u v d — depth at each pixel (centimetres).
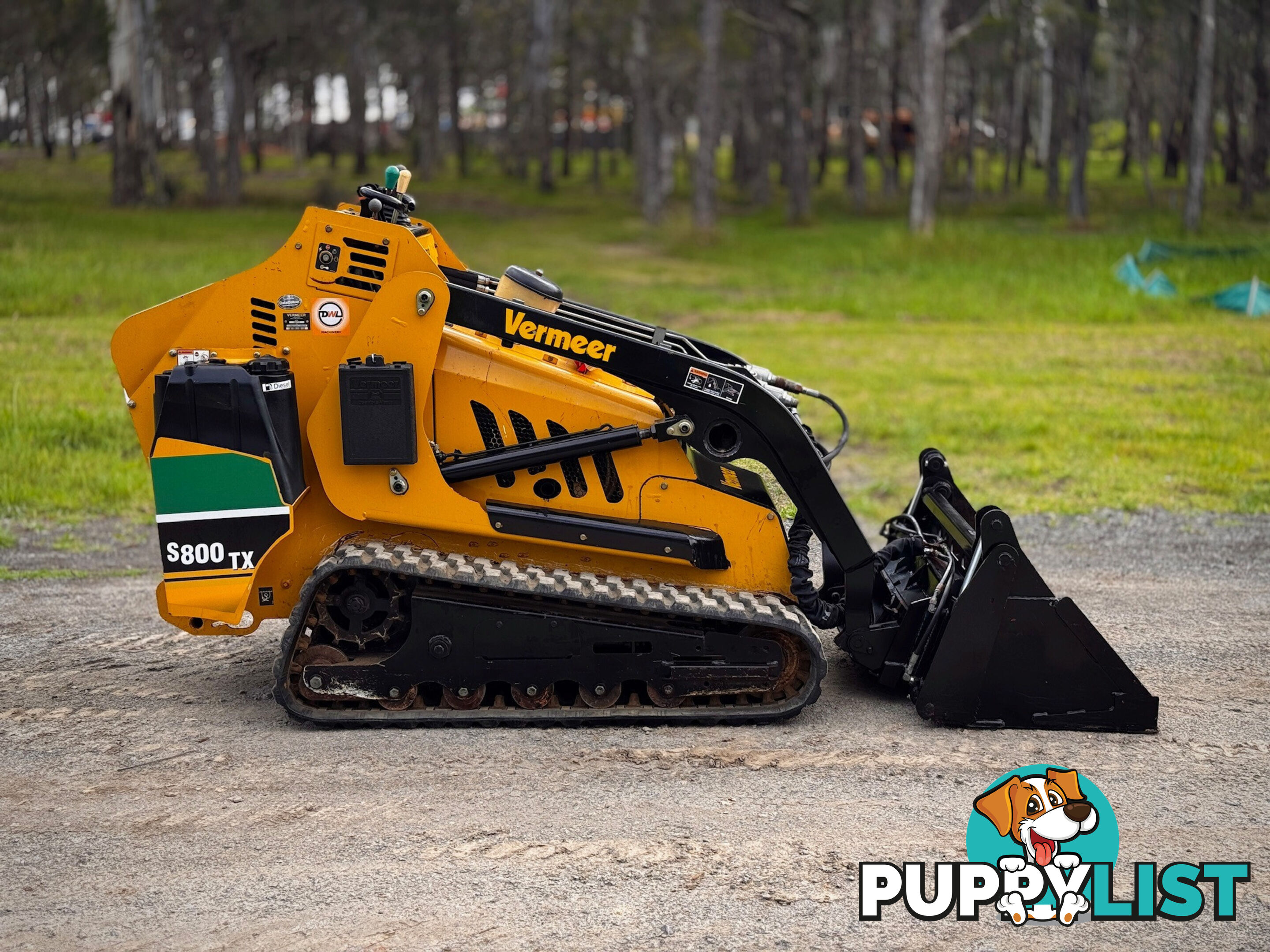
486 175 6328
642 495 499
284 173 5612
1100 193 5147
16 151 6334
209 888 357
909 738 477
